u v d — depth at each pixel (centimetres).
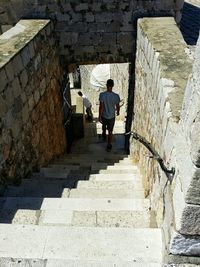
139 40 566
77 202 354
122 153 805
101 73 1277
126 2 588
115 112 752
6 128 379
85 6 593
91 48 644
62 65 671
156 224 300
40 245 253
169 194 240
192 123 188
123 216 313
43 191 413
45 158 582
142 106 529
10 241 256
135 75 645
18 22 575
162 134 311
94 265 230
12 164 405
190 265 222
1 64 363
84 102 1009
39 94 518
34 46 477
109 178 498
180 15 600
